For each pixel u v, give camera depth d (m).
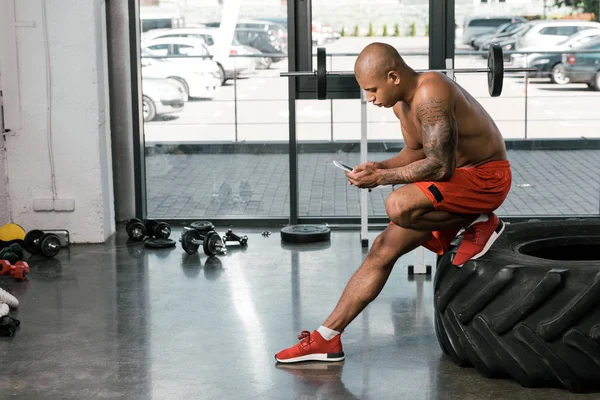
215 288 5.64
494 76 4.86
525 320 4.00
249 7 7.01
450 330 4.28
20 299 5.49
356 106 7.21
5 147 6.65
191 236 6.43
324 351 4.43
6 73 6.54
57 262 6.30
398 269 6.00
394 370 4.33
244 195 7.35
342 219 7.23
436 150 3.93
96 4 6.62
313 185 7.34
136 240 6.84
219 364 4.43
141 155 7.23
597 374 3.95
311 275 5.89
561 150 7.19
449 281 4.25
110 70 7.12
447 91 3.95
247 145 7.27
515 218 7.18
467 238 4.29
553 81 7.05
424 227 4.16
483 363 4.15
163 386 4.17
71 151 6.67
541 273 3.97
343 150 7.29
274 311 5.19
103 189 6.81
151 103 7.25
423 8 6.89
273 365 4.41
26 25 6.50
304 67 7.03
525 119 7.15
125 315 5.17
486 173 4.14
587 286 3.87
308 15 6.94
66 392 4.12
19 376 4.30
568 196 7.27
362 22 6.94
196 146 7.30
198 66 7.15
